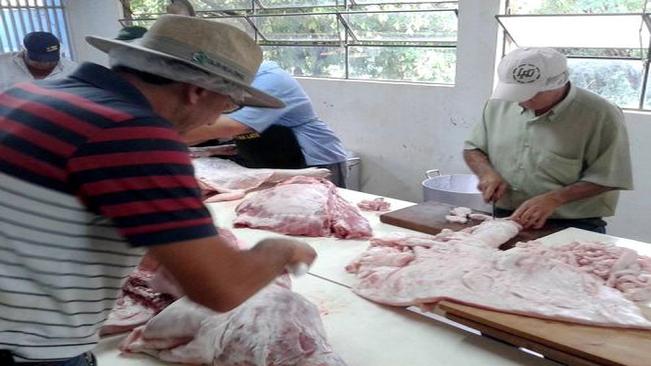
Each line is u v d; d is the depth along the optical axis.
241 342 1.16
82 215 0.83
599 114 2.21
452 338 1.37
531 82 2.11
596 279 1.55
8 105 0.89
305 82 4.68
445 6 3.67
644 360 1.14
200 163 2.95
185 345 1.25
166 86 0.93
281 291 1.29
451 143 3.85
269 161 3.04
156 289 1.50
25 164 0.80
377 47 4.16
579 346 1.20
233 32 0.97
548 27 3.19
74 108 0.81
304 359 1.16
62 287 0.87
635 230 3.15
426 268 1.59
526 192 2.44
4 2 5.70
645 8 2.86
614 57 3.07
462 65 3.62
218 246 0.86
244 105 1.13
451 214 2.27
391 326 1.43
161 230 0.79
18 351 0.91
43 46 3.65
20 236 0.82
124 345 1.32
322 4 4.29
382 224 2.27
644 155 3.04
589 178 2.21
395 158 4.23
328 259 1.89
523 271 1.54
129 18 5.91
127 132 0.79
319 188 2.33
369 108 4.27
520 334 1.27
